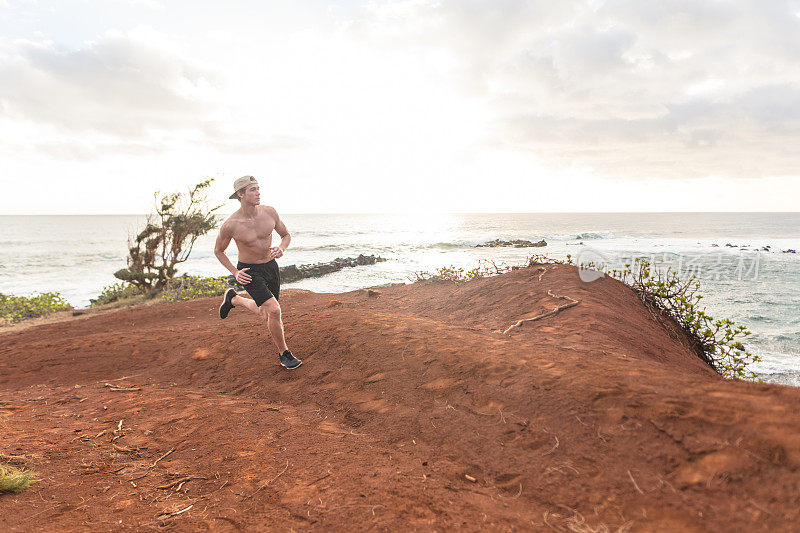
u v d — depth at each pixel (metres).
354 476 2.37
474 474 2.36
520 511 1.95
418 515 1.93
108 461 2.87
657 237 58.19
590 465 2.15
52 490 2.43
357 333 4.98
